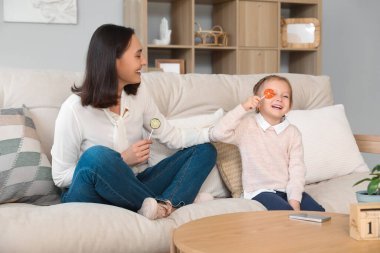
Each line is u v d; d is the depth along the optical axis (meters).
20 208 1.71
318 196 2.28
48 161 2.07
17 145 2.00
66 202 1.92
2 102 2.19
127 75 2.04
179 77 2.59
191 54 4.45
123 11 4.55
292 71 5.19
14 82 2.22
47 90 2.24
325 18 5.32
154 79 2.52
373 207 1.34
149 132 2.26
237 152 2.38
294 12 5.16
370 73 5.48
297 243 1.30
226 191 2.37
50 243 1.59
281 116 2.31
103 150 1.84
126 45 2.02
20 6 4.24
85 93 2.01
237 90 2.68
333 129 2.59
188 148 2.20
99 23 4.49
